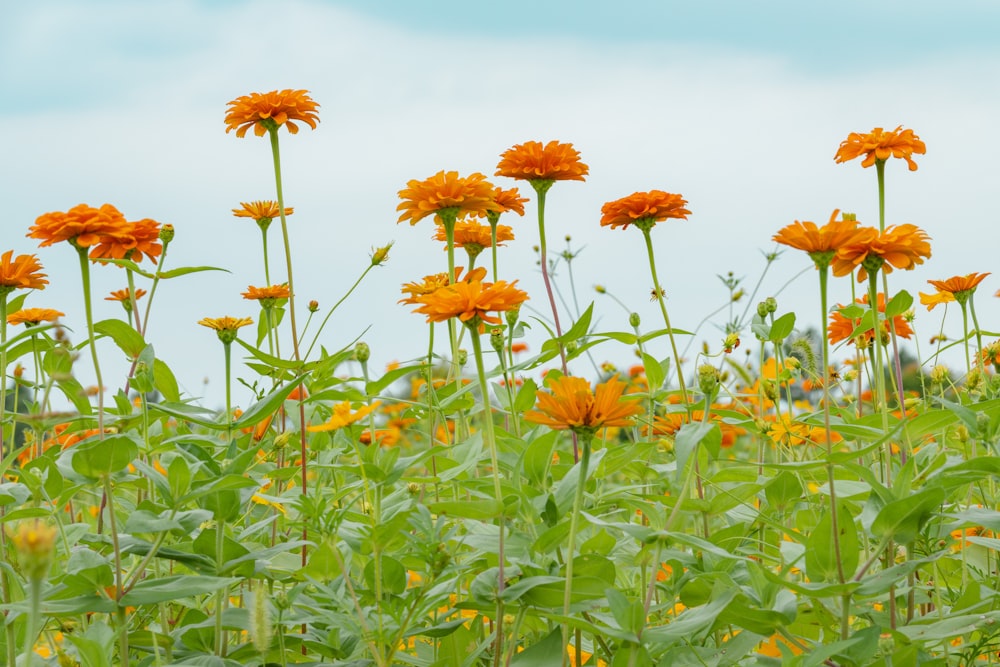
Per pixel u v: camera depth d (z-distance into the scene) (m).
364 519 2.49
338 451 2.75
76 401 2.70
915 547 2.54
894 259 2.44
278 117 2.72
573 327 2.64
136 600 2.46
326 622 2.51
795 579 2.63
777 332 2.66
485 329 2.74
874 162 2.65
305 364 2.72
